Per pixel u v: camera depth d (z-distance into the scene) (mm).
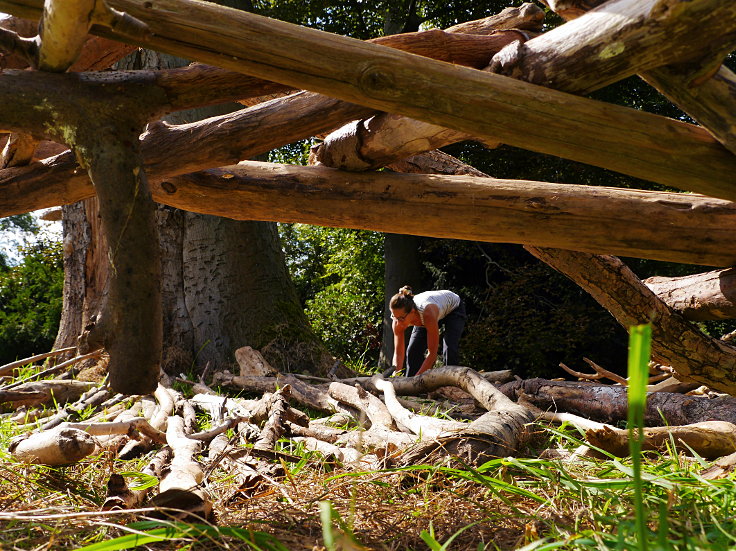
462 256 15594
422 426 3764
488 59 2727
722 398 4387
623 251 2986
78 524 2020
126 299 1987
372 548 1865
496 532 2014
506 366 14875
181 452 2846
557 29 2166
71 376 6484
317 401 5184
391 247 15727
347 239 18984
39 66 2100
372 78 2051
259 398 6039
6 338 18672
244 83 2361
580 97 2145
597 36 2021
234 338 7672
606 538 1658
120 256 2002
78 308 8102
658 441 3229
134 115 2139
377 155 2967
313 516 2131
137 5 1980
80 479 2773
